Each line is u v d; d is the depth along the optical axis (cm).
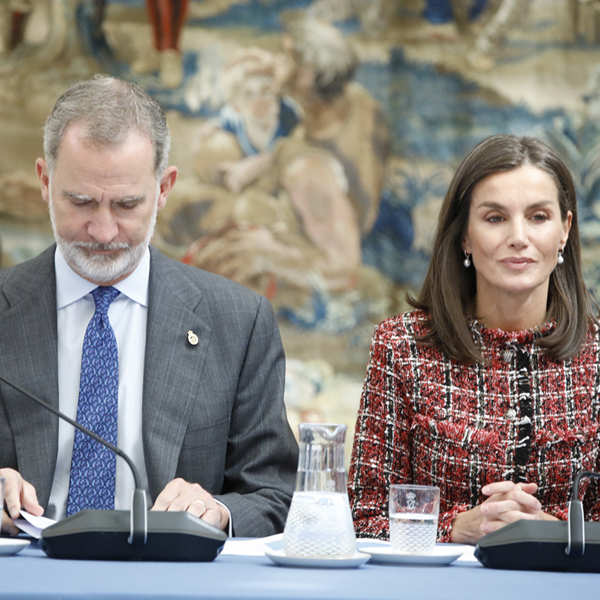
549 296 696
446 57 2317
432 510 471
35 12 2205
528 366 675
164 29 2261
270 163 2278
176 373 658
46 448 626
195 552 432
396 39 2320
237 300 699
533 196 659
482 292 690
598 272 2253
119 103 627
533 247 657
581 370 677
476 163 675
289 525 440
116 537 428
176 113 2259
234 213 2259
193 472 652
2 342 648
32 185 2169
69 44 2216
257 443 672
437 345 684
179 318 675
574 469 657
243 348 686
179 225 2244
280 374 698
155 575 376
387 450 676
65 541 431
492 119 2312
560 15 2317
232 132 2272
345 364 2241
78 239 628
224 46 2278
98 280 649
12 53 2192
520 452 656
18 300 662
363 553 466
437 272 693
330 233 2273
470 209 680
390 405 680
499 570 439
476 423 664
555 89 2312
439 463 661
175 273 698
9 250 2153
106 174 614
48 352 646
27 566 402
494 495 568
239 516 592
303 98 2292
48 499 621
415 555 455
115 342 654
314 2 2303
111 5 2245
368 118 2303
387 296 2273
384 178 2297
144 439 638
